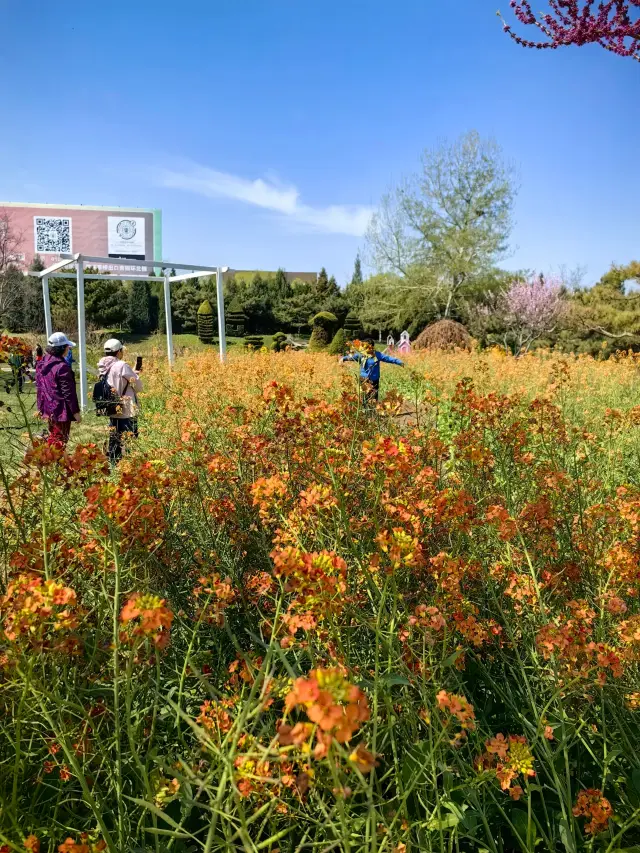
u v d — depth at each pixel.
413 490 2.27
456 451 3.02
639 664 1.81
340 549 2.03
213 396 5.48
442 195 36.47
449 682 1.84
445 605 1.84
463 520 2.15
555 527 2.63
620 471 4.18
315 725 0.83
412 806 1.67
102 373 5.90
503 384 8.40
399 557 1.53
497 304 33.59
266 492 1.99
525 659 1.95
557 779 1.51
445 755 1.68
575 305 26.31
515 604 2.08
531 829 1.51
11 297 33.09
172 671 2.05
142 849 1.38
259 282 53.19
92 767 1.68
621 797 1.69
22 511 2.19
